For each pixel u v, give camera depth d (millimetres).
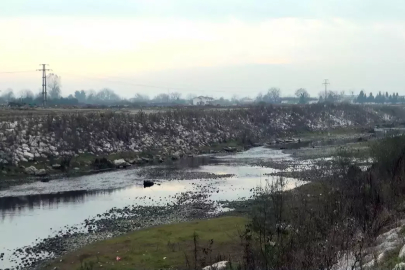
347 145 83875
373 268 14836
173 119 88875
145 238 28547
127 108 119750
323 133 119875
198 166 64938
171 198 43031
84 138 66375
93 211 37969
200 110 103062
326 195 30625
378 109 171000
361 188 27594
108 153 66875
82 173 57812
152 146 75562
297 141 103750
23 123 61938
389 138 45312
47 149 59750
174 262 23844
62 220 35000
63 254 26953
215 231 29609
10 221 34688
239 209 37750
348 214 22734
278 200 31344
